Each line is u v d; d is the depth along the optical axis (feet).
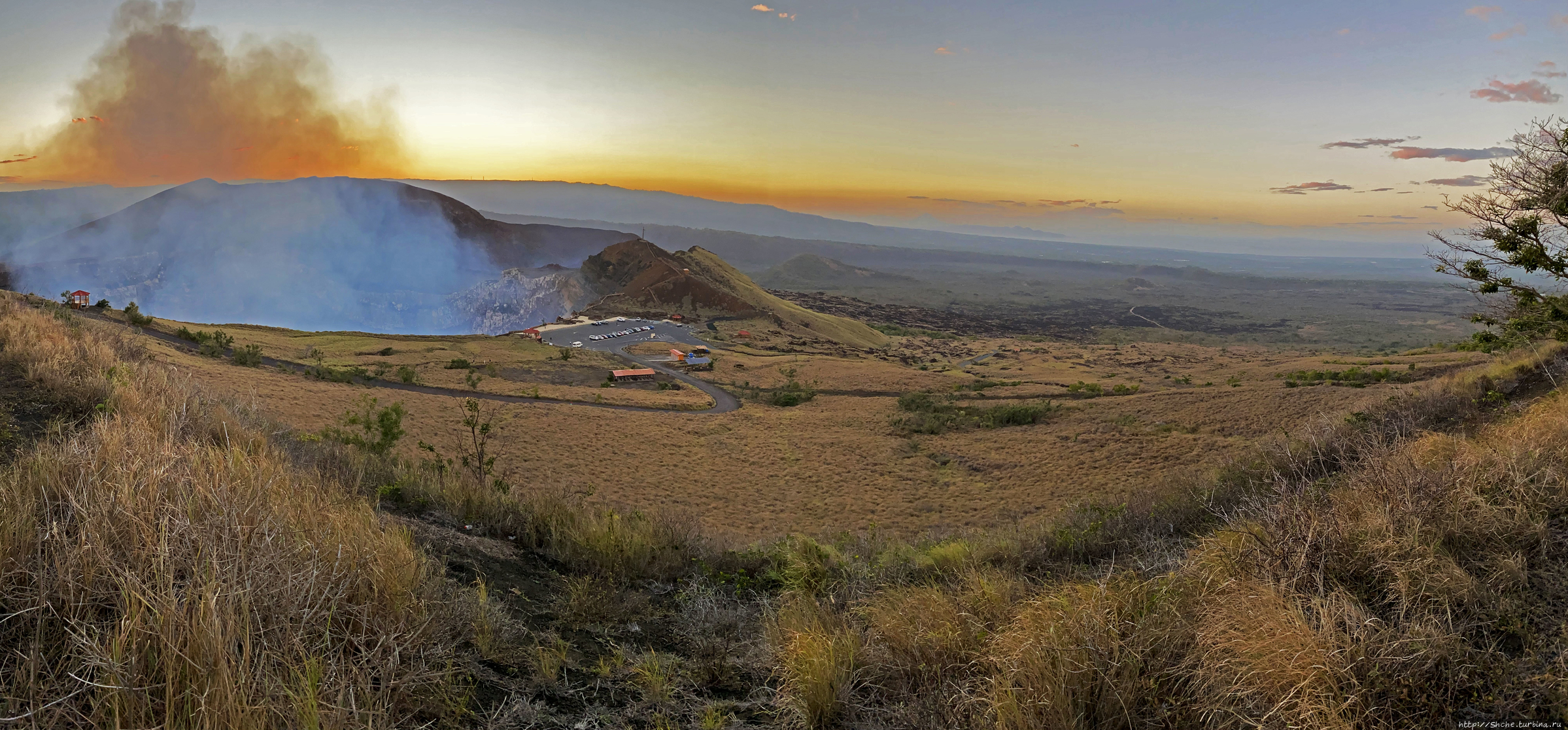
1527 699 9.35
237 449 17.38
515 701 11.00
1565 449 16.87
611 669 13.39
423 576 13.20
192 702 7.58
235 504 11.55
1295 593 12.23
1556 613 11.05
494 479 38.37
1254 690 10.11
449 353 310.24
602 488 112.78
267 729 7.67
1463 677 9.73
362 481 25.40
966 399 247.70
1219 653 10.85
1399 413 41.78
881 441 169.27
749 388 305.94
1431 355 250.37
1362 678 9.84
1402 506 14.66
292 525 12.14
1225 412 148.97
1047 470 126.52
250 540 10.79
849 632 14.79
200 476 12.96
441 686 10.41
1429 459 20.49
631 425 184.55
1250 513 18.35
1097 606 12.78
